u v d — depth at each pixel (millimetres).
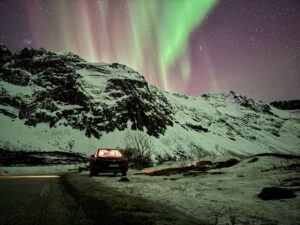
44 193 8555
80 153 120250
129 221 4824
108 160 17578
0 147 106375
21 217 5152
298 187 8445
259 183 10070
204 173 15867
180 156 148750
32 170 39000
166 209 5859
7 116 133625
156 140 156750
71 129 137250
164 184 11438
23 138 120312
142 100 182125
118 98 168500
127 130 150750
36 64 171500
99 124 144875
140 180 13945
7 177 17422
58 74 164250
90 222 4773
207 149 179500
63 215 5324
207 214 5484
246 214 5402
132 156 33500
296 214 5324
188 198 7574
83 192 8750
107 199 7230
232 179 11969
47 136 127688
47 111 141875
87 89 170625
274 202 6465
